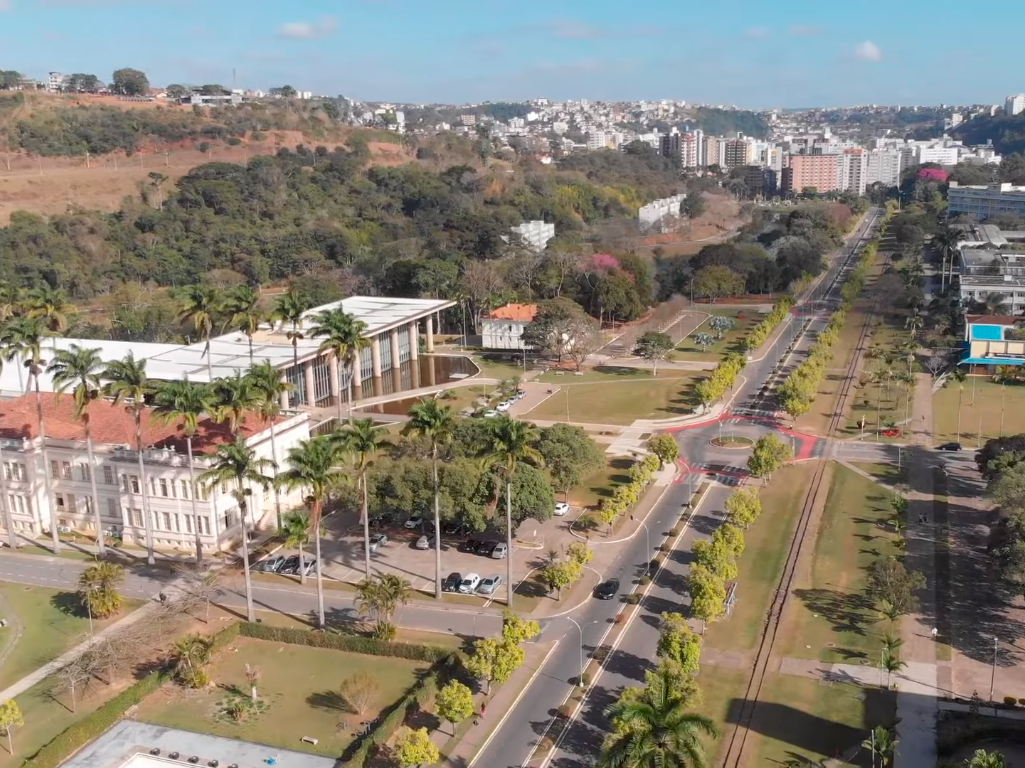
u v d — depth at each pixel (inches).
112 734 3403.1
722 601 3981.3
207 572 4781.0
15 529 5452.8
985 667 3686.0
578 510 5452.8
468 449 5280.5
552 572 4298.7
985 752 2878.9
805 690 3535.9
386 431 4466.0
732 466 6200.8
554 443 5403.5
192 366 7273.6
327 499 5649.6
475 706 3511.3
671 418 7347.4
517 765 3149.6
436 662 3814.0
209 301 6112.2
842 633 3973.9
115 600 4269.2
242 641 4101.9
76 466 5324.8
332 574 4719.5
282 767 3174.2
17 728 3449.8
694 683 3302.2
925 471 6018.7
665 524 5226.4
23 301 5949.8
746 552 4832.7
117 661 3838.6
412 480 4813.0
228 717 3501.5
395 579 4005.9
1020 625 4025.6
